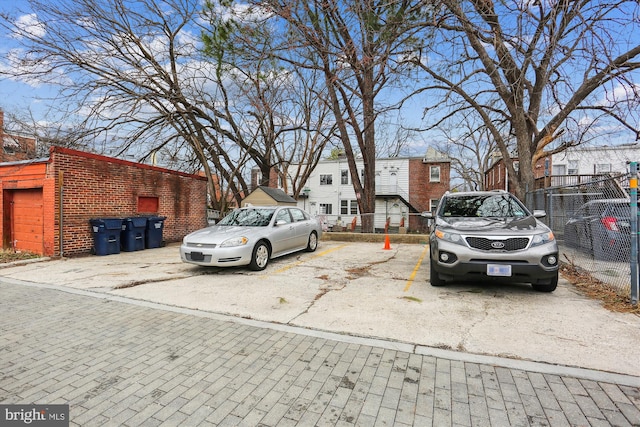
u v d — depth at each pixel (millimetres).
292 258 8688
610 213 5812
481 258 4797
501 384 2670
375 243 12258
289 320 4176
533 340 3445
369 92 11344
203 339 3641
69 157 9141
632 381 2662
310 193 32062
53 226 8781
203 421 2268
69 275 6891
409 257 8820
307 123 19109
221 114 16406
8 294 5520
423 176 30141
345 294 5262
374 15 6746
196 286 5871
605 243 5891
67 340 3641
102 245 9461
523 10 5148
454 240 5039
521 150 9219
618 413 2287
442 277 5242
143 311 4605
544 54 5820
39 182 9117
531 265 4641
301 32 7801
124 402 2488
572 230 7129
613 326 3758
